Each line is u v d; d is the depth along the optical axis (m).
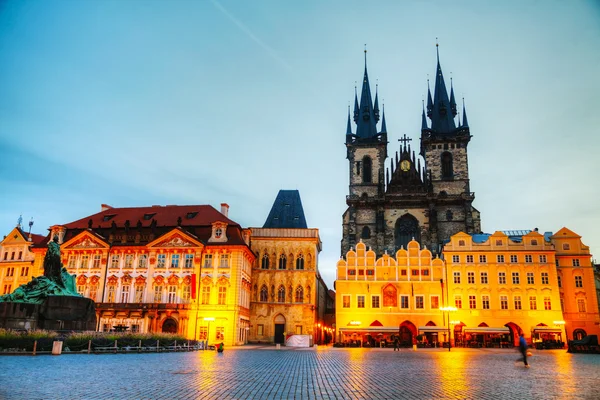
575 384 25.81
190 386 22.95
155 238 91.56
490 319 91.19
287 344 87.12
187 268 88.81
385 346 89.00
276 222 108.56
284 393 21.45
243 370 32.50
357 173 136.50
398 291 93.81
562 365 40.22
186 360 41.16
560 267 95.38
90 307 59.03
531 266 92.62
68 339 45.03
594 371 34.28
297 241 99.81
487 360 46.81
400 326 92.81
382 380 27.23
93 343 46.22
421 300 93.31
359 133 144.25
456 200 125.56
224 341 84.38
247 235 98.81
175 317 85.25
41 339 42.56
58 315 55.72
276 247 99.81
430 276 94.25
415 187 132.62
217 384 24.02
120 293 89.69
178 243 89.94
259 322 96.31
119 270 90.75
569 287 94.38
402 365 39.09
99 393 20.14
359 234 129.00
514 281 92.44
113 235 93.81
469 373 32.00
